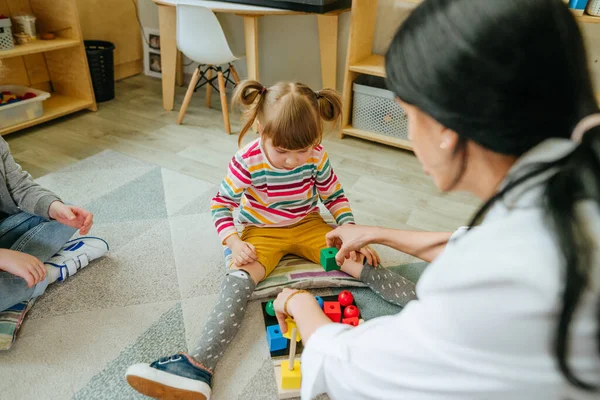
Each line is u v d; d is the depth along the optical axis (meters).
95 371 1.08
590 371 0.35
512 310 0.36
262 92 1.20
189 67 3.04
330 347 0.56
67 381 1.05
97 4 2.73
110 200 1.73
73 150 2.11
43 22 2.42
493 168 0.44
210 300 1.30
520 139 0.40
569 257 0.33
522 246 0.36
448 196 1.90
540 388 0.38
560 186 0.36
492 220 0.42
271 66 2.81
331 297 1.31
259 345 1.17
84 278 1.34
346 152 2.24
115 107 2.63
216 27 2.13
